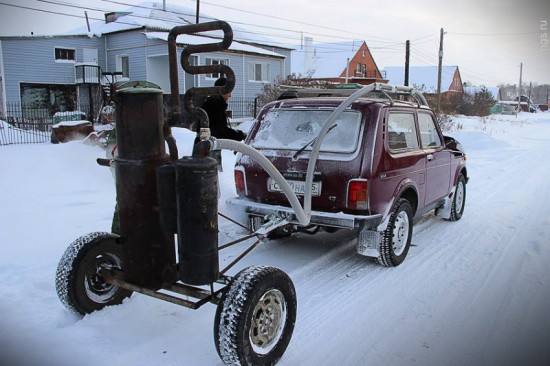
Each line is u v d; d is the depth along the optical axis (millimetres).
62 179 8867
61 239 5535
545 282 4715
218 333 2900
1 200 7332
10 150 11258
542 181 11039
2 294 4078
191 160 3004
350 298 4281
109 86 3113
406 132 5473
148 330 3605
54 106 28703
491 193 9523
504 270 5043
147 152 3195
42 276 4441
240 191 5309
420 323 3828
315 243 5926
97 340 3414
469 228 6766
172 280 3436
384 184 4766
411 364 3248
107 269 3639
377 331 3689
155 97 3188
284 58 31188
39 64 27719
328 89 5941
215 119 5848
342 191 4648
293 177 4859
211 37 28219
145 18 30109
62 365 3104
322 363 3250
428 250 5715
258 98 25578
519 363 3270
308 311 4004
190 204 2982
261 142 5277
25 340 3381
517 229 6707
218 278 3248
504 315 3984
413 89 5758
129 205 3242
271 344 3168
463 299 4293
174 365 3186
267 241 5957
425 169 5758
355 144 4727
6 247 5230
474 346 3486
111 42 29266
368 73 54312
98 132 13477
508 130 30984
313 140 4953
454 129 26188
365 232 4863
